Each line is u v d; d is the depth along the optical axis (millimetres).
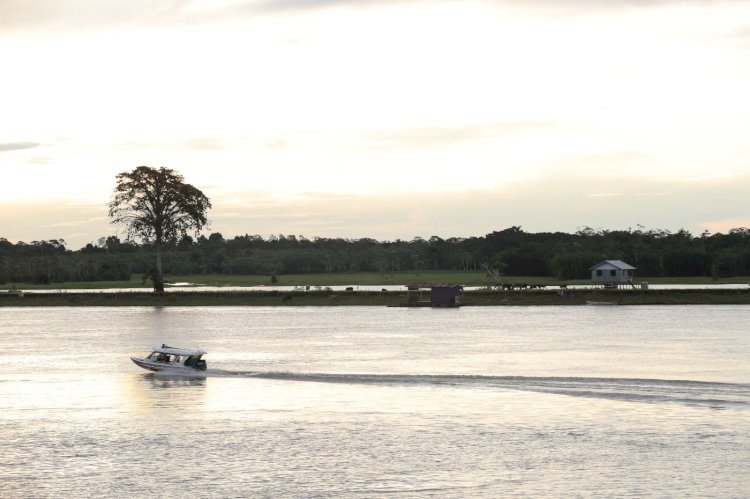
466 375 113125
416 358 131625
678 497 65125
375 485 68250
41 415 92188
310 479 69688
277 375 115625
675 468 71438
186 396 102000
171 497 65875
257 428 85812
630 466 72188
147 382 112312
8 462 74562
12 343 162125
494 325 191625
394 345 150500
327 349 145000
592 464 72875
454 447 78250
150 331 184500
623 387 102562
